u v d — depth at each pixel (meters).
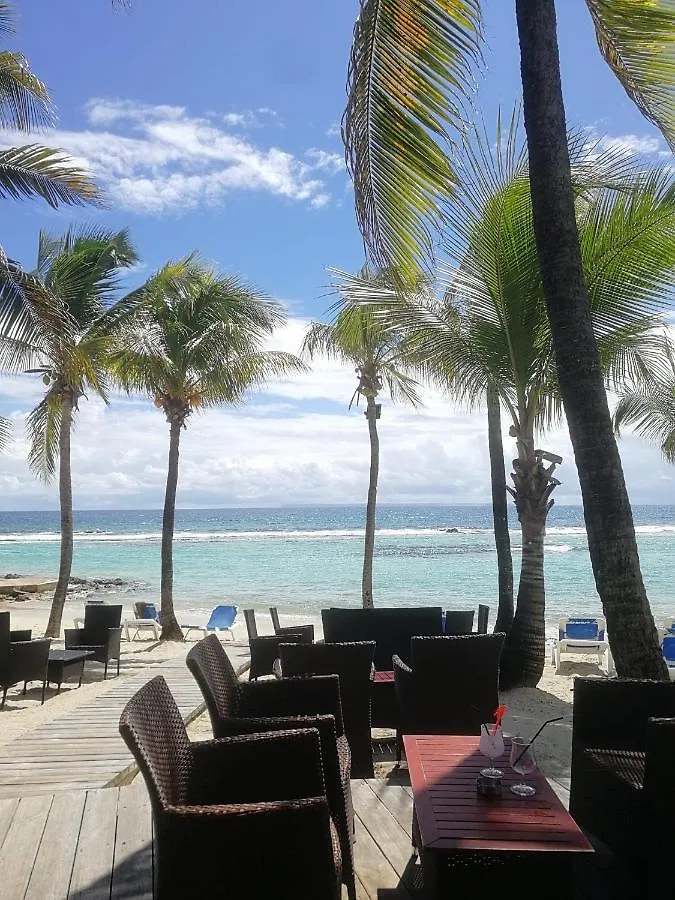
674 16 5.00
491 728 3.46
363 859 3.68
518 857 2.56
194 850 2.52
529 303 7.59
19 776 4.97
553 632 16.05
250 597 26.88
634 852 3.03
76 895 3.25
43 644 8.71
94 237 15.52
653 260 6.58
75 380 11.68
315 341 16.70
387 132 4.52
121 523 125.50
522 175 6.94
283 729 3.35
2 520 150.88
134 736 2.55
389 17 4.41
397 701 5.67
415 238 4.66
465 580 31.75
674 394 13.37
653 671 4.18
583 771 3.63
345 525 111.19
